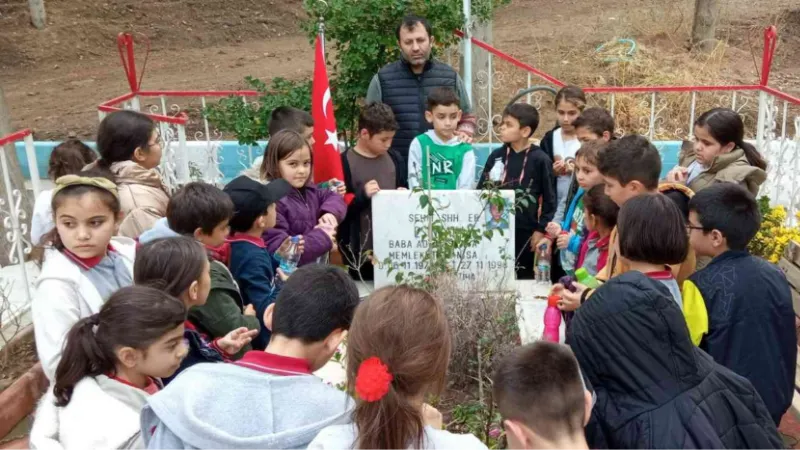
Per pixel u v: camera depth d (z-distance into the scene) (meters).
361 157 5.36
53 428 2.57
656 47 12.09
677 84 10.52
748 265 3.14
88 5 15.34
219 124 7.09
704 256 3.48
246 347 3.42
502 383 2.22
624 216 2.94
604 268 3.49
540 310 4.68
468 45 7.17
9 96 12.28
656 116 9.41
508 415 2.21
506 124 5.27
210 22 15.40
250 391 2.15
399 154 5.59
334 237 5.00
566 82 10.70
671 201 2.94
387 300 1.98
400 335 1.90
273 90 7.23
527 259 5.44
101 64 13.84
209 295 3.29
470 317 4.14
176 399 2.14
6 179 5.14
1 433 3.96
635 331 2.56
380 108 5.21
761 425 2.64
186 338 3.09
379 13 6.46
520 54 12.06
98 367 2.56
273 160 4.50
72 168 4.49
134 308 2.52
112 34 14.78
